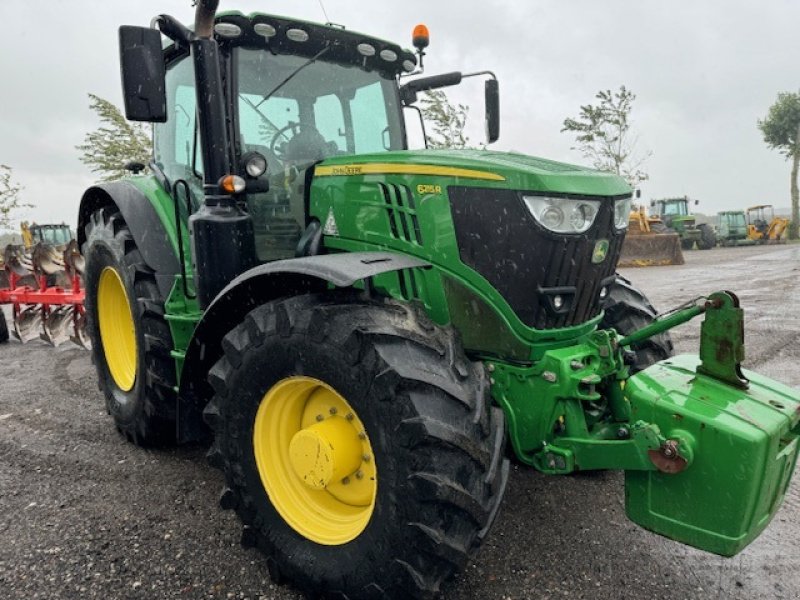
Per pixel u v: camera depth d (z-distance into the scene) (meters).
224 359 2.60
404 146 3.83
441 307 2.61
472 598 2.36
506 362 2.55
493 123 3.97
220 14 2.98
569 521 2.92
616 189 2.67
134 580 2.51
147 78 2.60
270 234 3.28
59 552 2.71
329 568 2.29
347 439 2.35
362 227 2.82
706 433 2.01
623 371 2.62
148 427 3.70
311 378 2.31
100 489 3.34
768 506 2.13
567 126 25.56
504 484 2.21
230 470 2.58
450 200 2.56
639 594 2.38
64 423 4.42
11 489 3.35
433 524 2.04
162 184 3.82
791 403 2.16
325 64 3.42
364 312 2.26
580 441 2.35
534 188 2.42
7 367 6.14
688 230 26.73
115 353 4.23
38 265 6.84
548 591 2.40
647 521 2.20
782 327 6.96
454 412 2.10
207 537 2.84
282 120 3.26
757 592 2.38
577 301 2.61
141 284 3.61
